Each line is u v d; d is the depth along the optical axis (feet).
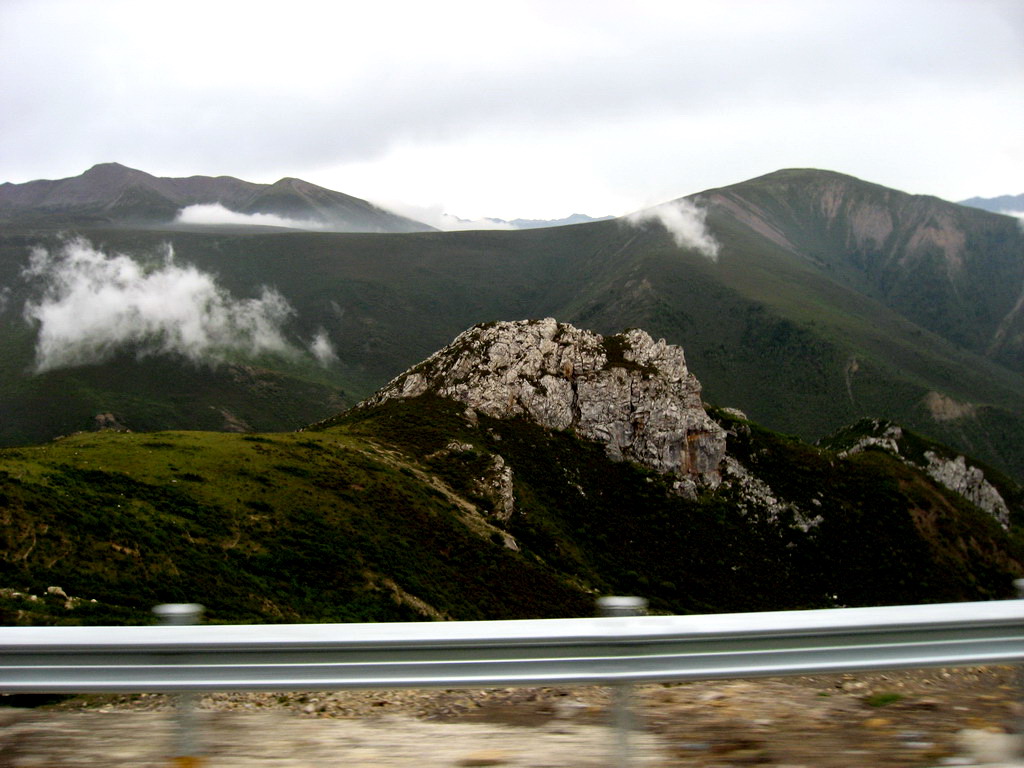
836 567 315.99
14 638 22.12
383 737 27.22
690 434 339.77
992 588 329.31
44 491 152.35
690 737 26.84
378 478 236.84
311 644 22.30
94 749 25.81
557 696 34.24
